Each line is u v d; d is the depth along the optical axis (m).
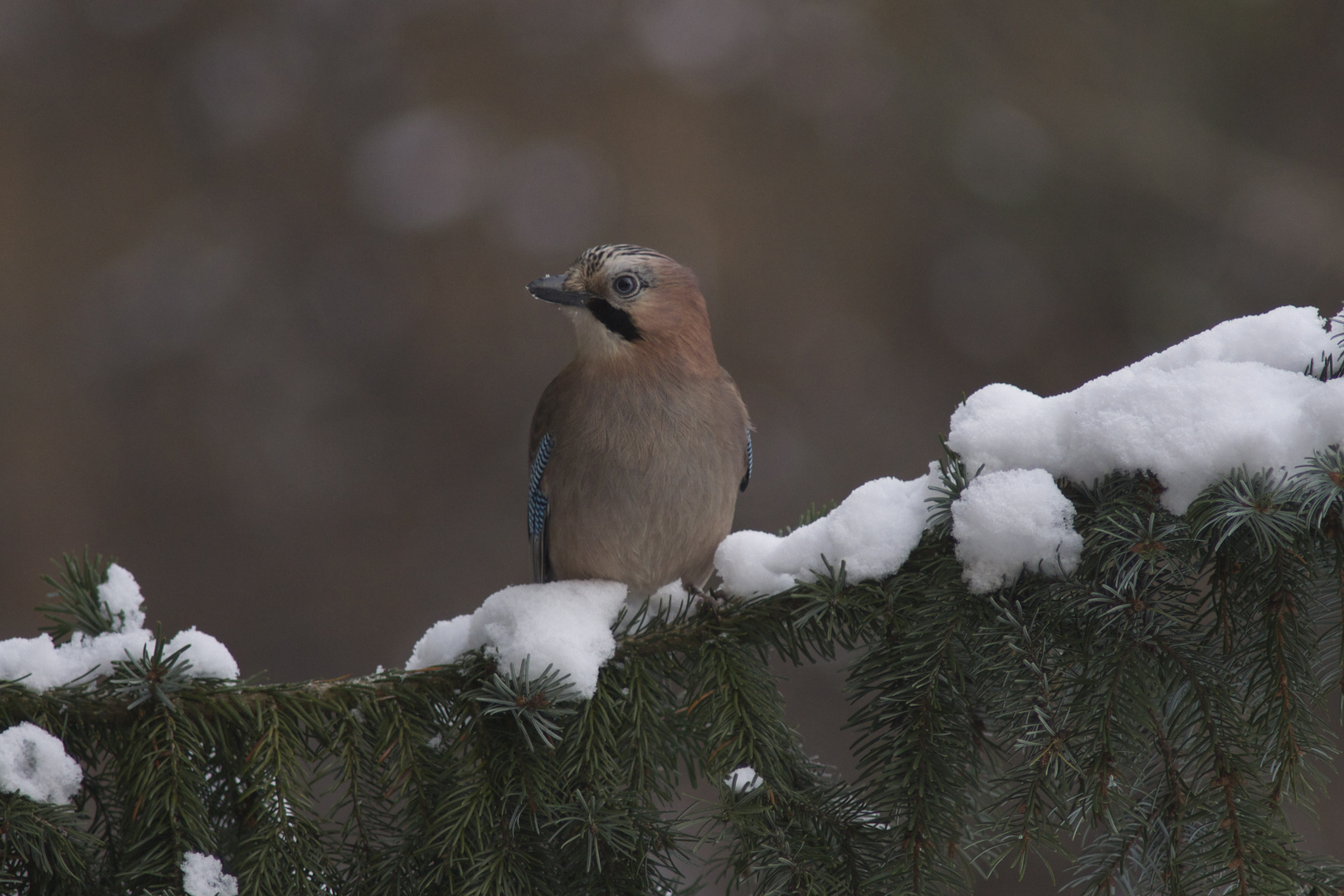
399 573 12.52
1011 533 3.23
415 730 3.42
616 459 4.70
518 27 13.21
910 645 3.35
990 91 13.73
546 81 13.10
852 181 13.40
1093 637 3.26
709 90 13.23
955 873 3.21
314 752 3.37
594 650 3.59
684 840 3.33
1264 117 14.12
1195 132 13.81
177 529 12.73
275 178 13.35
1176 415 3.15
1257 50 14.12
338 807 3.29
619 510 4.75
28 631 12.06
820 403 12.86
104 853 3.20
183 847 3.07
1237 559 3.17
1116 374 3.37
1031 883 8.76
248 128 13.42
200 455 12.85
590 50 13.15
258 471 12.81
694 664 3.72
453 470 12.74
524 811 3.36
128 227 13.33
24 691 3.15
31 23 13.54
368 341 13.02
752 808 3.34
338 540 12.65
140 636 3.29
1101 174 13.56
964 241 13.45
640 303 4.75
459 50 13.27
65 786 3.01
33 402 12.67
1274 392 3.12
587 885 3.31
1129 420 3.20
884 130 13.54
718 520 4.86
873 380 13.02
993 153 13.50
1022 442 3.36
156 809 3.07
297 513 12.71
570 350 12.85
